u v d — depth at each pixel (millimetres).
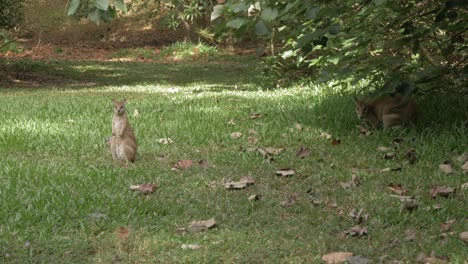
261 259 5926
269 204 7398
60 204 7254
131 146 9141
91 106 14367
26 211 7008
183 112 13039
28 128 11445
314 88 15562
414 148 9508
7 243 6273
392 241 6234
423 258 5785
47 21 28406
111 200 7430
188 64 29734
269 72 18875
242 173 8641
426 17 10906
